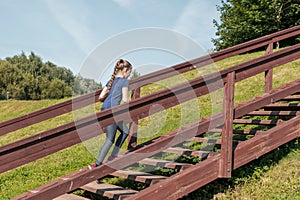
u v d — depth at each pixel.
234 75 4.94
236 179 5.46
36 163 8.72
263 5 25.97
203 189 5.41
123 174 5.13
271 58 5.53
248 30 27.17
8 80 59.50
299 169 5.61
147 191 4.30
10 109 19.62
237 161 5.03
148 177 4.79
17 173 8.07
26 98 59.28
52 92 59.03
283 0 24.95
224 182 5.50
